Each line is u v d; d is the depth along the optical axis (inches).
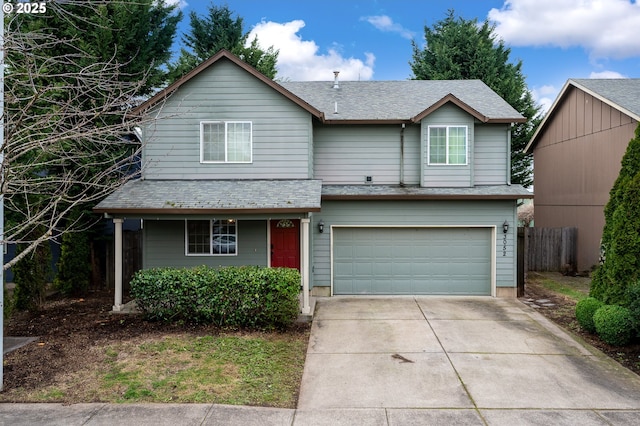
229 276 322.7
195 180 437.7
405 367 250.8
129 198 388.5
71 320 350.3
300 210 366.9
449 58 875.4
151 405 195.6
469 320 355.9
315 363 257.6
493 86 847.7
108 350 269.4
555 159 664.4
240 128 439.5
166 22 531.2
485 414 191.8
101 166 452.1
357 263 465.4
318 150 484.4
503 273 452.4
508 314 376.2
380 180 484.1
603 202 543.8
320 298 446.9
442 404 202.4
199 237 450.3
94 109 251.1
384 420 185.8
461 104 453.4
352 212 460.8
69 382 219.5
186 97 437.1
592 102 565.6
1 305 209.0
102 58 448.1
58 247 530.3
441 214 456.8
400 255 464.4
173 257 448.8
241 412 191.0
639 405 201.5
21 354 260.7
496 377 235.6
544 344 292.4
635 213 295.9
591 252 569.0
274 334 313.3
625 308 285.0
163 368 240.2
